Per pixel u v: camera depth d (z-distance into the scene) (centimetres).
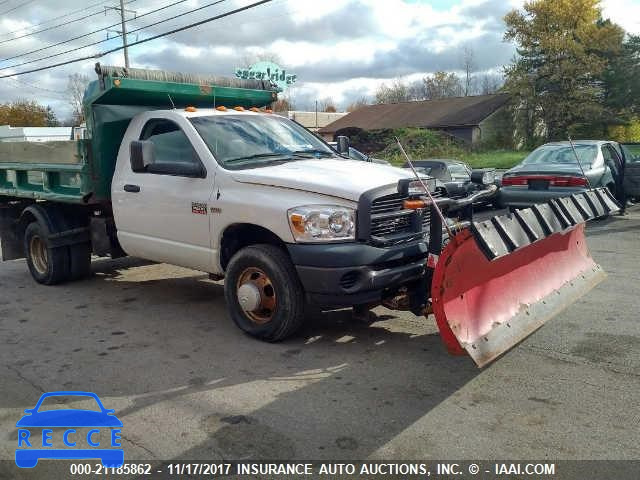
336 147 716
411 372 468
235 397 434
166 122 621
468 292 430
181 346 544
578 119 4706
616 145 1265
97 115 677
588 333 541
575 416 390
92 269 891
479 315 434
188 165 577
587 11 4528
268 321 534
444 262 405
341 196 490
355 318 596
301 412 407
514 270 475
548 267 519
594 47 4588
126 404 429
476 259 425
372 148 4394
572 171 1052
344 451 357
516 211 423
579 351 500
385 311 628
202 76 727
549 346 512
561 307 499
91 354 532
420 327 575
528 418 389
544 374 456
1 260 1009
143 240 643
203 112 631
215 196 555
